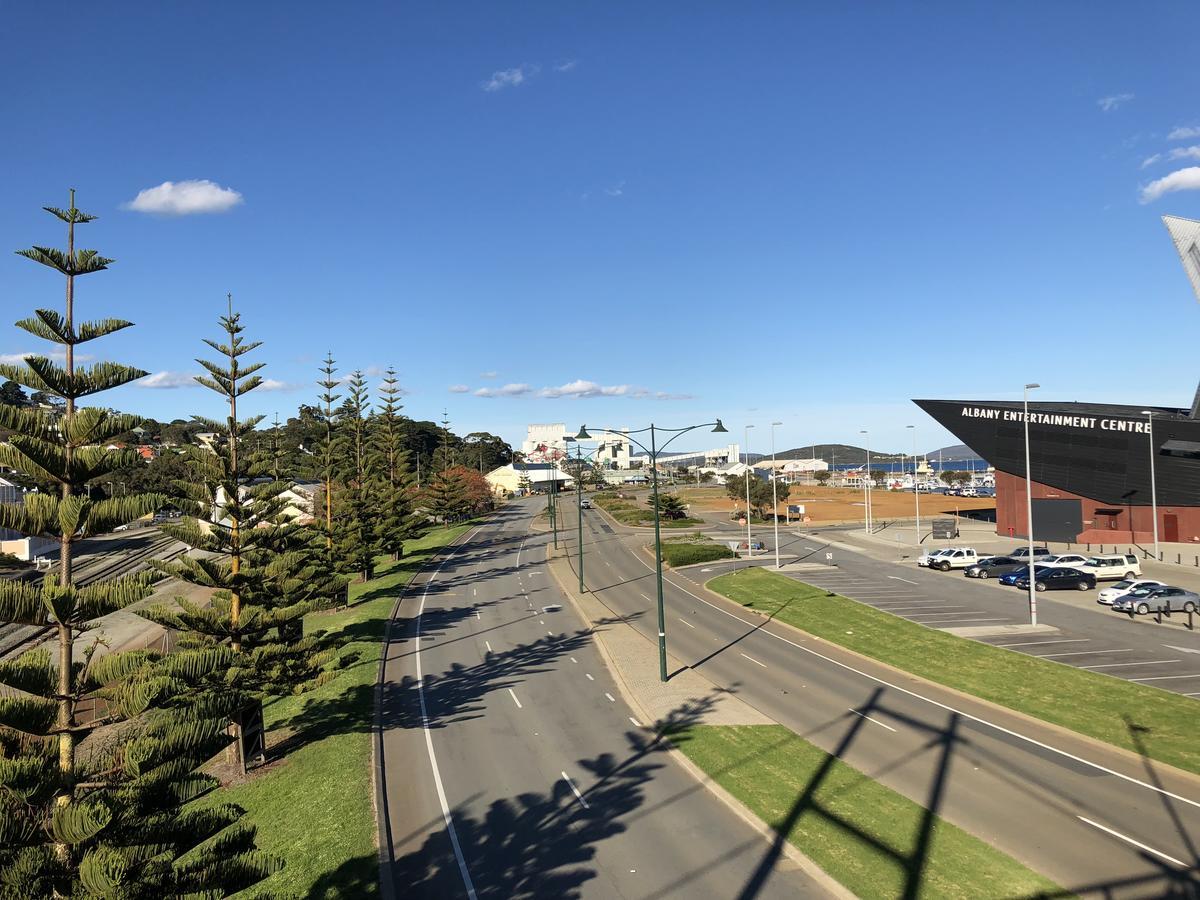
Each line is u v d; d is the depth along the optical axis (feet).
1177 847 50.52
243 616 76.07
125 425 39.73
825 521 308.19
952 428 240.32
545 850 54.19
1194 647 103.45
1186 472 197.57
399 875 51.52
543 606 150.61
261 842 57.06
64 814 32.81
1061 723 75.10
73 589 36.60
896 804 58.08
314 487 238.68
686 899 46.70
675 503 322.96
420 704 91.35
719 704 85.92
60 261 39.63
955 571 179.32
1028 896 44.68
